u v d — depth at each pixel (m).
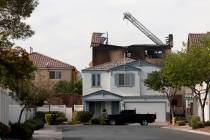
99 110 74.75
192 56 52.47
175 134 43.41
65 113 70.25
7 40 27.39
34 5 28.70
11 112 48.12
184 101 76.12
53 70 85.19
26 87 46.16
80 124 66.62
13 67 28.03
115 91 75.06
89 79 75.38
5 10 27.88
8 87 42.12
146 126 60.12
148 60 89.38
